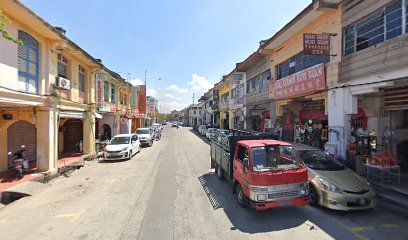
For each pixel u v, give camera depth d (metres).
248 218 6.12
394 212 6.32
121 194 8.30
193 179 10.15
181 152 18.38
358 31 9.16
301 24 11.94
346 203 6.05
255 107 20.11
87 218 6.32
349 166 9.33
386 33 8.02
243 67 21.33
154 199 7.72
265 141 7.23
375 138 10.05
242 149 7.23
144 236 5.29
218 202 7.32
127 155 15.31
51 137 10.92
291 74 14.07
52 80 11.09
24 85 9.48
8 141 11.55
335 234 5.19
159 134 30.61
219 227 5.65
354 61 9.15
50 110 10.88
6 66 8.35
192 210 6.73
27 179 9.61
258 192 5.83
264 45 15.57
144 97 37.09
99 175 11.29
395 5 7.71
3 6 7.83
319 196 6.50
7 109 10.78
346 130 9.68
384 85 7.97
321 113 13.30
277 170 6.10
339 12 9.90
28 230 5.70
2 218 6.43
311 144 13.79
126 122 27.84
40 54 10.45
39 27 9.49
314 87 11.13
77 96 13.98
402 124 10.35
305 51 9.77
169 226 5.75
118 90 24.92
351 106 9.41
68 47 11.84
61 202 7.60
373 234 5.17
